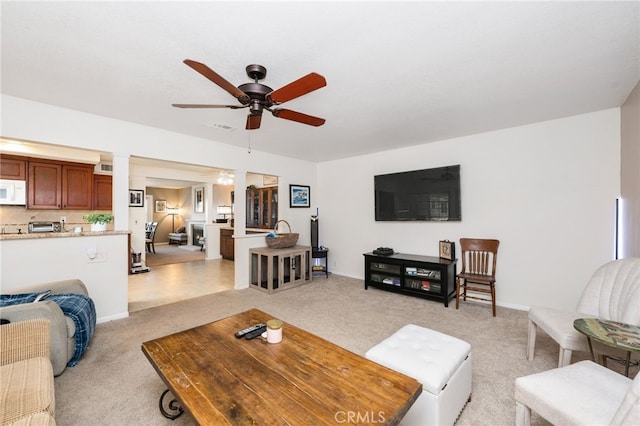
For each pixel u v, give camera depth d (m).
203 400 1.12
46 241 2.67
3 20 1.52
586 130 2.95
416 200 4.20
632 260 1.95
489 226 3.60
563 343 1.79
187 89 2.36
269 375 1.29
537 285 3.27
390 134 3.69
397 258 3.93
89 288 2.90
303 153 4.86
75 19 1.51
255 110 1.99
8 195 4.08
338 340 2.53
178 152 3.61
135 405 1.68
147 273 5.59
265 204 6.85
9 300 2.08
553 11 1.45
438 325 2.88
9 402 1.14
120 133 3.12
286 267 4.57
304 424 0.99
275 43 1.72
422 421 1.40
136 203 6.06
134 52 1.83
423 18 1.49
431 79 2.19
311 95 2.47
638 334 1.46
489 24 1.55
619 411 0.89
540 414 1.24
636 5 1.39
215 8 1.42
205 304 3.58
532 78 2.18
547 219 3.20
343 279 4.99
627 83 2.27
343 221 5.33
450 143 3.93
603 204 2.87
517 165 3.38
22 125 2.55
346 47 1.76
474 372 2.04
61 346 1.95
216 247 7.55
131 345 2.44
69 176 4.65
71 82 2.24
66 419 1.56
